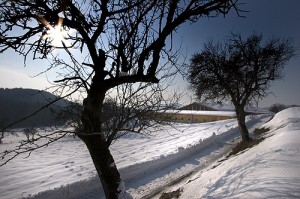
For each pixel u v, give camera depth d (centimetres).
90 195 1179
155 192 1205
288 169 611
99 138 446
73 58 349
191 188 988
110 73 409
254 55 2036
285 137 1088
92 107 411
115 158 1984
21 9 304
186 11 355
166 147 2358
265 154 856
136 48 420
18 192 1207
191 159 1814
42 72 338
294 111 2984
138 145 2645
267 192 490
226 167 1035
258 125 3550
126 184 1337
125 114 471
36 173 1599
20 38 313
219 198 621
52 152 2414
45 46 330
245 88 2066
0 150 1683
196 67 2050
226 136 2744
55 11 317
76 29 357
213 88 2100
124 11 361
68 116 401
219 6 345
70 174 1516
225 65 2027
